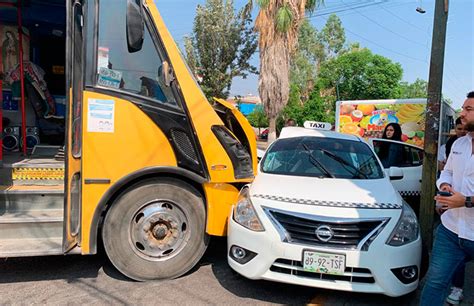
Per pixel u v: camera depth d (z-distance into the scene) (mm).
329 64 32406
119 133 3867
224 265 4609
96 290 3844
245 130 4973
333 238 3467
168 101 4055
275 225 3592
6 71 5824
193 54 16547
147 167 3941
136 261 4020
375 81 30375
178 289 3930
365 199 3838
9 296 3662
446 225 2990
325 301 3816
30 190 4141
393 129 9469
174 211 4141
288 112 26375
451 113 13945
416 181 7469
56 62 6500
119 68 3908
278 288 4043
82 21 3816
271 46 13961
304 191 3977
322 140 5418
